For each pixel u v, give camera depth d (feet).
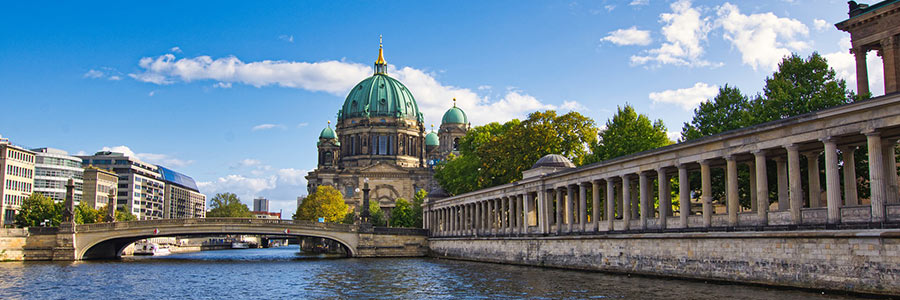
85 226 352.69
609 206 220.23
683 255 179.32
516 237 283.38
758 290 147.54
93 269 284.82
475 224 346.95
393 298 170.50
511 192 299.17
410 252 404.36
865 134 135.54
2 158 575.38
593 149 314.55
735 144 167.73
